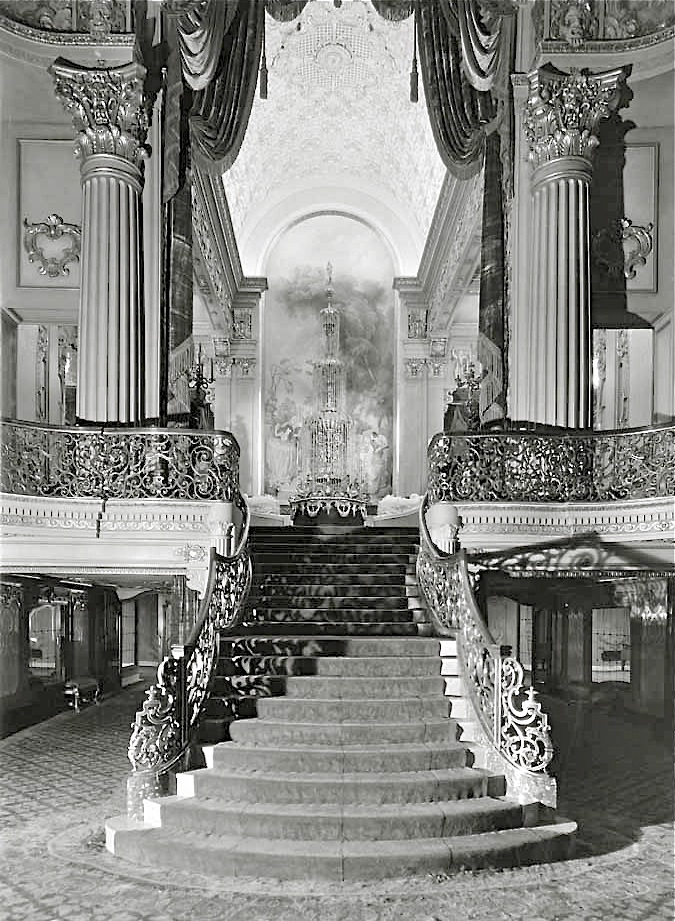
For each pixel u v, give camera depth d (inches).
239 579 404.8
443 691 362.0
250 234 978.1
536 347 471.2
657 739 497.7
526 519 445.7
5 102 495.5
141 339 466.3
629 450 442.6
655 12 482.9
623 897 253.8
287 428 960.9
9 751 457.4
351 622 421.7
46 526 421.1
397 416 951.0
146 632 860.6
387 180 975.6
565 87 472.4
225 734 335.0
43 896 253.1
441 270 852.6
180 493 434.6
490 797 310.7
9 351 587.8
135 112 462.0
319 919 238.4
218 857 272.7
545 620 661.9
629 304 491.5
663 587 508.1
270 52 818.2
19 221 497.7
